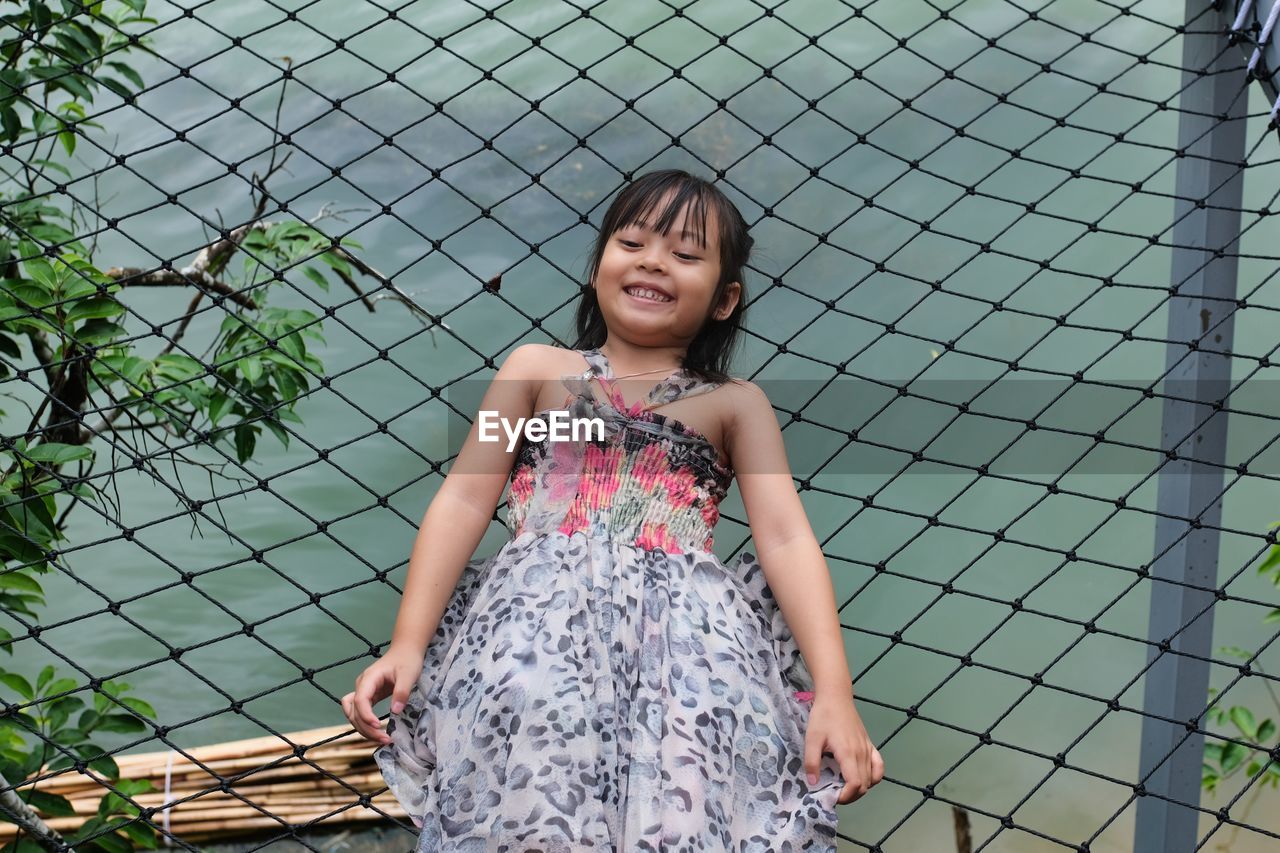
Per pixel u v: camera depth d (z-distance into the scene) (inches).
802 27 259.4
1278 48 97.7
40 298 105.4
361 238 244.1
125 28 252.2
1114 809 180.9
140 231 246.1
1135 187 101.5
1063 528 219.1
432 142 254.1
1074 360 232.5
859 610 210.5
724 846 67.7
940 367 232.5
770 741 71.5
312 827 149.9
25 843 114.4
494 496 79.9
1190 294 102.8
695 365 85.1
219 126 257.8
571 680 70.0
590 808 66.6
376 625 211.3
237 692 199.8
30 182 115.0
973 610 210.4
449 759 69.7
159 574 215.9
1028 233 243.6
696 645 72.8
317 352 236.4
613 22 260.1
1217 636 208.5
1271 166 252.8
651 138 251.0
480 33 262.2
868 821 180.9
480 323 239.6
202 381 115.6
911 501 222.7
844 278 238.8
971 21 262.8
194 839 147.6
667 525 78.5
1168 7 263.6
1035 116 254.8
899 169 248.7
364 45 263.1
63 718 120.6
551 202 248.4
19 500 88.7
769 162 247.6
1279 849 175.0
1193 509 105.0
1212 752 160.6
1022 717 195.5
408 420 233.8
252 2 268.2
